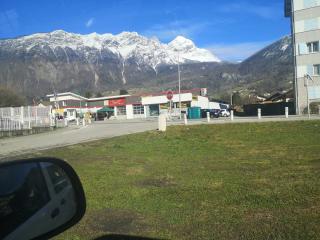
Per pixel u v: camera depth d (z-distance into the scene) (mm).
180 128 28281
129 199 9727
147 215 8422
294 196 9242
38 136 31766
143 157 17078
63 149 19875
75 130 37250
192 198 9586
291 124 26719
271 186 10406
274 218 7762
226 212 8344
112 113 101062
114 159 16625
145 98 96562
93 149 19844
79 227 7781
